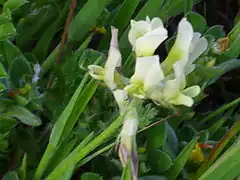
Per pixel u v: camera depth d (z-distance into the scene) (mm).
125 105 117
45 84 175
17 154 159
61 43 175
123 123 117
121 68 161
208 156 167
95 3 173
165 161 155
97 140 127
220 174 145
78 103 141
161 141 158
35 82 153
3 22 153
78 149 133
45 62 177
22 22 183
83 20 177
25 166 146
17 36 187
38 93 155
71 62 170
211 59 173
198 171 160
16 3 162
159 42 117
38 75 161
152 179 154
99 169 161
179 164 156
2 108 146
